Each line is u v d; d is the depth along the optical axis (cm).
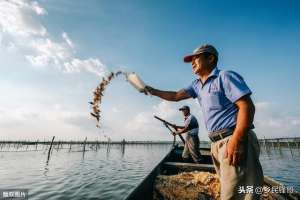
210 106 170
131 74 247
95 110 307
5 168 2050
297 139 3909
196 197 285
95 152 5044
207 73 192
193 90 214
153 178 327
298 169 1978
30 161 2759
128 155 4262
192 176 324
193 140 585
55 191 1190
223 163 155
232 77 157
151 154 4762
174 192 296
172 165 416
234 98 151
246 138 140
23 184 1359
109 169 2081
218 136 163
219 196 282
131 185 1359
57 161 2809
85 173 1806
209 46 191
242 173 142
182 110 622
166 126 725
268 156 3584
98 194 1138
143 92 235
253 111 146
